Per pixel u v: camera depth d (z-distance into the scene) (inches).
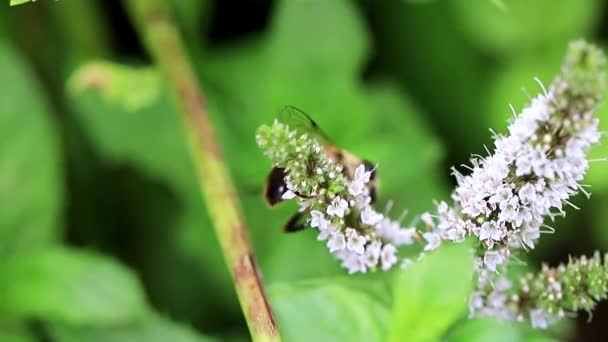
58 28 15.6
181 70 13.7
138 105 13.9
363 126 13.9
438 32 16.1
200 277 14.4
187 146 14.7
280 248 13.4
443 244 10.1
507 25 15.5
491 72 16.0
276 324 10.9
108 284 12.8
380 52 16.3
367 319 10.9
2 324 12.9
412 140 14.2
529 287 10.3
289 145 9.9
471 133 16.0
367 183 10.5
